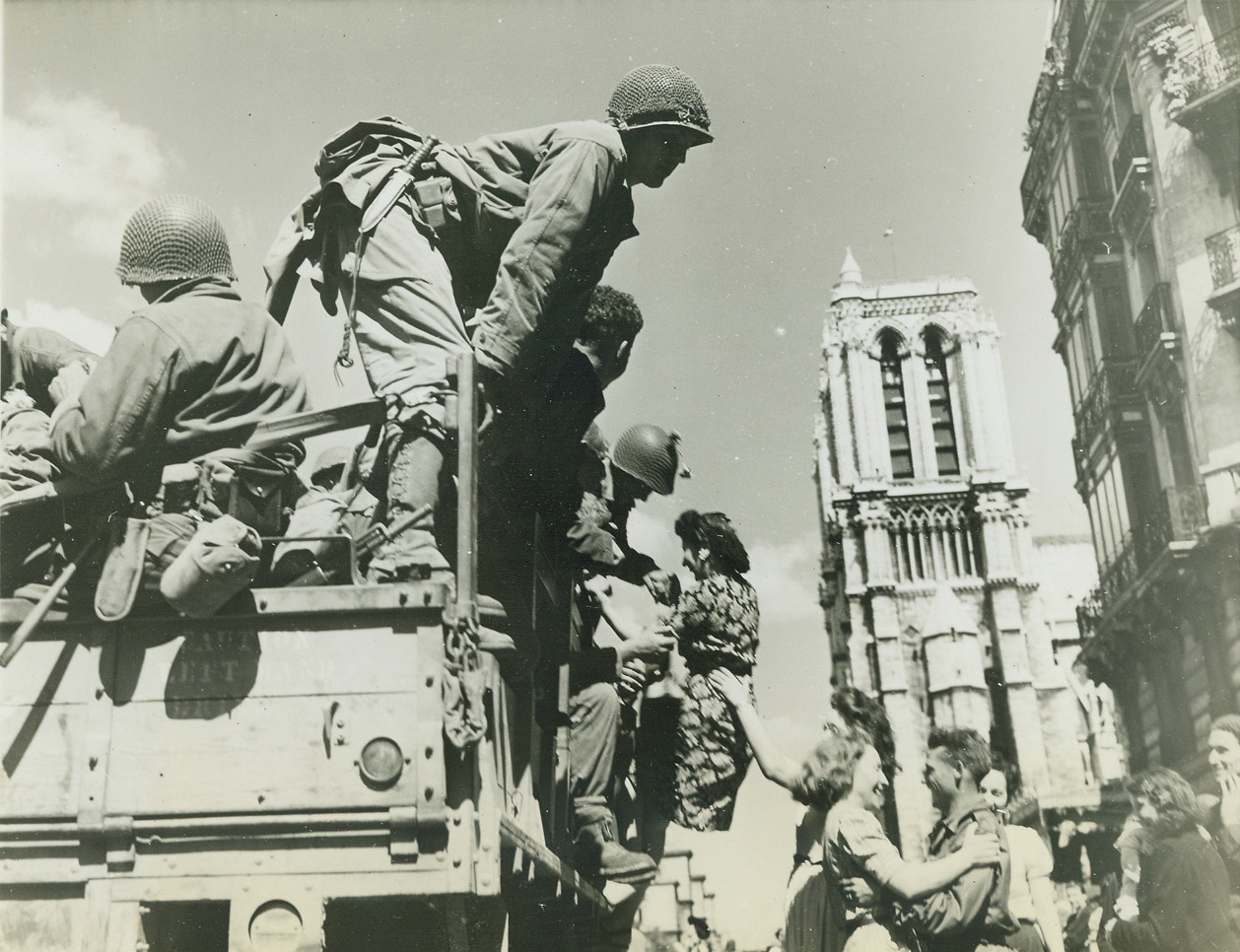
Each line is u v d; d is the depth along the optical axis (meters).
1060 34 24.16
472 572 3.91
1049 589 38.84
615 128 5.01
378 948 4.18
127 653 3.85
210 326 4.27
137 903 3.70
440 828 3.67
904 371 76.62
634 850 5.81
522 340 4.59
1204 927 4.87
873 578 69.44
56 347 4.95
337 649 3.80
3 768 3.79
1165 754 21.80
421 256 4.55
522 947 5.31
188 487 4.00
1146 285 23.12
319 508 4.40
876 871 4.04
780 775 5.02
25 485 4.16
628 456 5.89
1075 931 6.43
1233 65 22.55
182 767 3.75
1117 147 23.64
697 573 5.67
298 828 3.69
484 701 3.94
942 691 65.31
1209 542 21.84
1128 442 22.50
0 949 3.70
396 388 4.29
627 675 5.63
